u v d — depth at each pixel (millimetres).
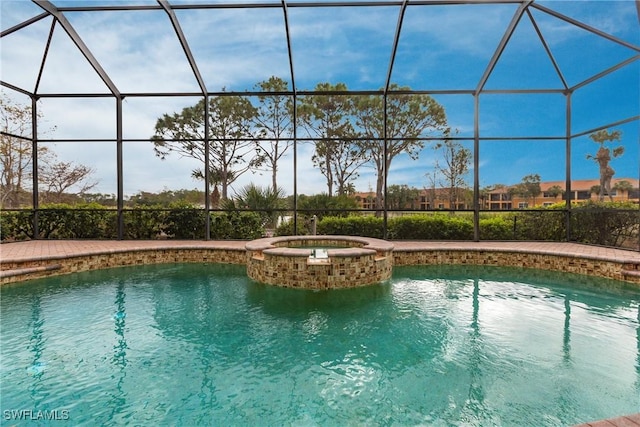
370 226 8977
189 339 3400
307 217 9227
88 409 2236
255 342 3330
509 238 8633
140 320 3914
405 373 2719
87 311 4203
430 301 4617
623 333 3504
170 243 7777
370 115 11016
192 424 2082
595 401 2291
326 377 2664
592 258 5867
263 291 5070
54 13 6504
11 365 2848
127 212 8516
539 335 3475
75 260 6125
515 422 2062
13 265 5473
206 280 5707
